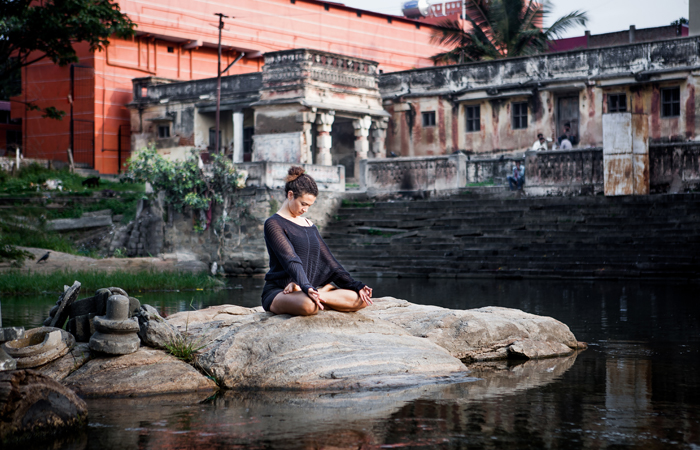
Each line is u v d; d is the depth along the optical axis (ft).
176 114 104.17
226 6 117.08
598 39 127.34
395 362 17.39
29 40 79.87
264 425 12.94
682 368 18.33
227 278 62.75
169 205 69.72
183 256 63.67
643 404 14.38
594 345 22.22
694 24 90.38
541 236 57.52
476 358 19.95
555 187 65.92
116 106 110.73
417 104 98.48
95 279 44.80
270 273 18.84
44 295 41.52
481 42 112.37
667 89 81.97
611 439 11.85
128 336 17.33
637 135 60.95
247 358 17.07
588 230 56.29
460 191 71.26
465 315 20.93
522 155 90.94
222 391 16.28
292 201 18.43
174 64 116.06
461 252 58.34
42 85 114.32
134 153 70.08
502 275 53.36
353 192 74.74
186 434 12.40
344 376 16.57
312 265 18.42
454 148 95.96
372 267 59.72
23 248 56.65
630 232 54.08
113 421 13.48
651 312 30.76
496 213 63.10
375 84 96.58
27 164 97.19
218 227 67.36
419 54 140.15
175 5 112.06
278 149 87.10
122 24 82.58
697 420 13.09
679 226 53.16
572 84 86.58
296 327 17.62
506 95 91.20
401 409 14.07
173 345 17.88
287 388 16.34
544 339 21.07
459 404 14.48
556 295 38.91
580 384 16.42
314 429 12.59
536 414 13.57
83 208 76.18
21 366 16.34
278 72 88.48
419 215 66.90
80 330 18.11
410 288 44.91
